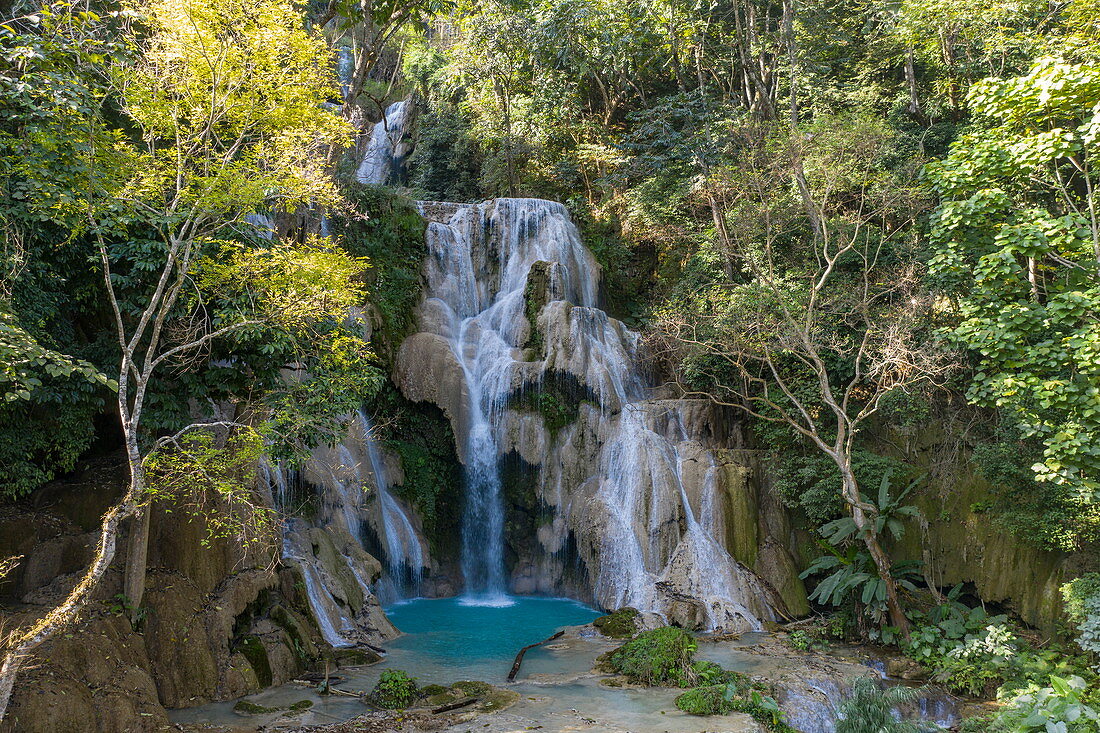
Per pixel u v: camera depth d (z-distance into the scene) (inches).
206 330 445.7
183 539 478.0
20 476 444.5
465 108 1392.7
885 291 755.4
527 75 1327.5
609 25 1194.6
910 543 709.9
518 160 1318.9
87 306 470.9
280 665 474.0
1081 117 516.4
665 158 1045.2
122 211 374.0
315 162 451.8
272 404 470.0
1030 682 506.0
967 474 710.5
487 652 564.4
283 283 423.2
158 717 388.5
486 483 813.9
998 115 534.9
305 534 621.9
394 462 803.4
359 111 679.7
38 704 349.1
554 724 404.8
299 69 401.7
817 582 735.7
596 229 1133.1
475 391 840.3
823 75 1168.8
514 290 974.4
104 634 401.7
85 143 363.6
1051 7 853.2
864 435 775.1
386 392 820.6
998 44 888.3
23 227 400.2
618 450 781.3
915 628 610.2
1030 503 634.2
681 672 486.9
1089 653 543.2
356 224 909.8
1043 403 478.0
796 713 471.8
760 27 1277.1
